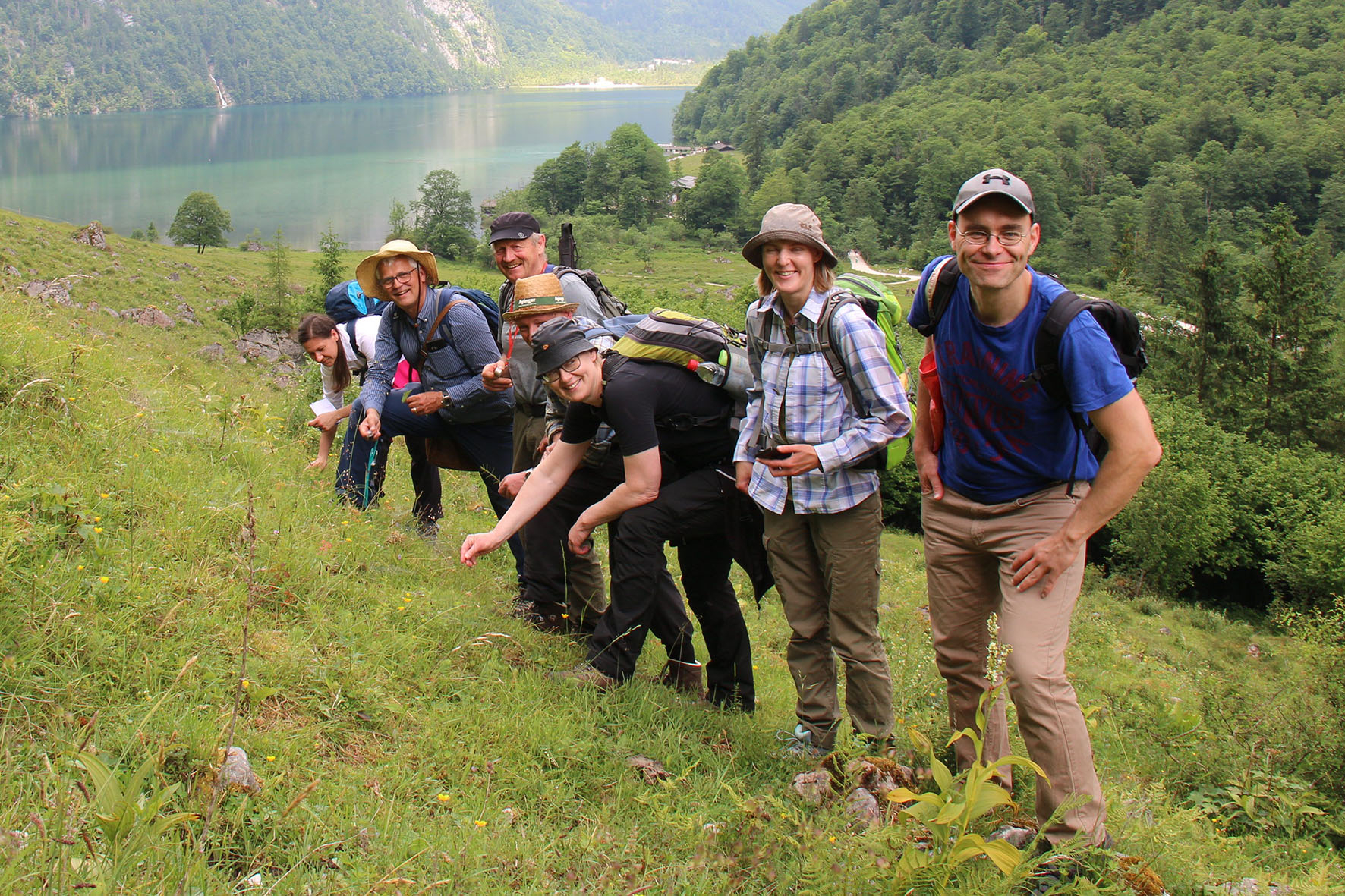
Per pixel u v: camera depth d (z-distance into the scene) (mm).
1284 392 48406
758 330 3852
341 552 4770
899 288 117938
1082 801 2844
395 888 2428
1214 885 3299
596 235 160125
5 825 2260
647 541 4129
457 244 153375
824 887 2570
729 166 172125
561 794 3258
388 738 3361
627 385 3951
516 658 4359
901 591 14008
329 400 6441
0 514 3383
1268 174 144250
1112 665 11352
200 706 3029
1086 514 2969
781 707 5102
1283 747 5828
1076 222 131250
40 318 7254
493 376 5109
